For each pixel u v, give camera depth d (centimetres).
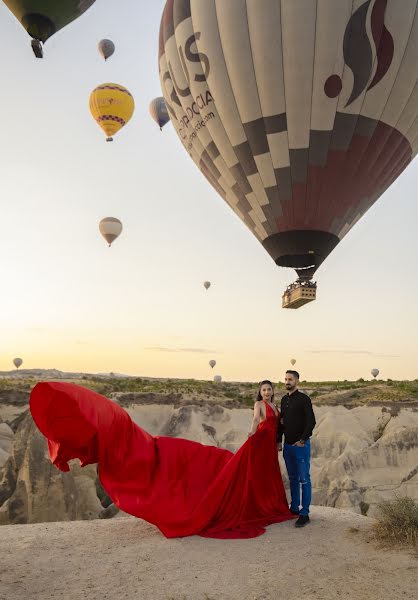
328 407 5403
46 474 3212
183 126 2195
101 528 638
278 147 1919
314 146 1894
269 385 675
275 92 1848
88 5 1677
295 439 660
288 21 1756
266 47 1802
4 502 3216
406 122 1911
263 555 535
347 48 1755
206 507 605
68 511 3152
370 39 1747
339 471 4244
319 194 1961
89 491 3375
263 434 656
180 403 5316
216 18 1883
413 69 1794
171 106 2231
